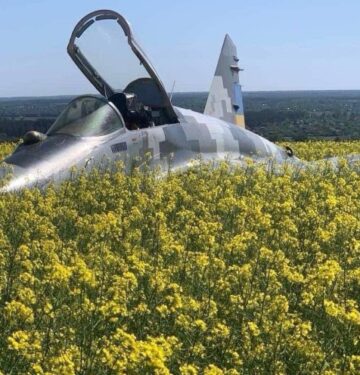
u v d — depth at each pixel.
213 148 16.69
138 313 5.78
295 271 7.29
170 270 6.79
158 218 8.95
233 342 5.34
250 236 8.17
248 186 13.69
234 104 22.14
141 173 13.58
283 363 5.04
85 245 8.68
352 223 9.20
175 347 4.84
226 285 6.42
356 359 4.82
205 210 10.70
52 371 4.23
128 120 15.30
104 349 4.29
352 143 26.92
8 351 4.85
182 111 16.67
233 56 22.23
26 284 6.36
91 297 6.07
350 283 6.93
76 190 11.98
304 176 15.10
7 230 9.07
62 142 13.52
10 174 11.83
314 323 5.95
